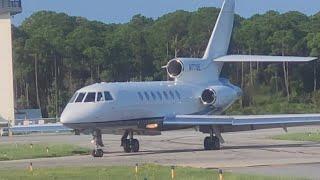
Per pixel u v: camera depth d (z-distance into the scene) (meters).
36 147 119.75
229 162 85.19
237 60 125.06
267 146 117.38
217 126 112.50
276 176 64.62
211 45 127.81
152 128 113.12
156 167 75.12
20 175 69.12
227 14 130.25
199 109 123.44
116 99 105.75
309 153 98.50
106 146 129.88
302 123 112.31
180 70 121.56
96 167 77.44
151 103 112.25
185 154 102.25
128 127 108.88
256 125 112.12
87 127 103.00
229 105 127.44
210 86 125.81
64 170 73.69
